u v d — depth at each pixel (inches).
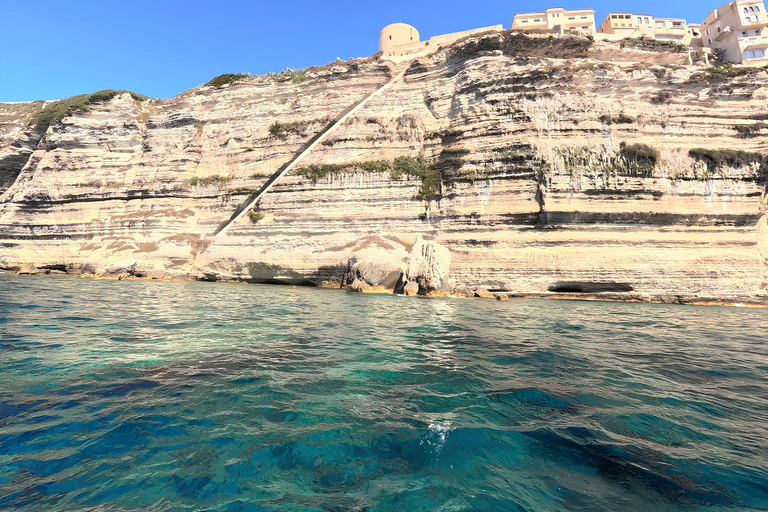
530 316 643.5
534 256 1035.9
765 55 1349.7
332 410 224.8
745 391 270.1
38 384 249.9
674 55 1294.3
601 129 1119.0
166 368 293.3
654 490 154.0
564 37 1268.5
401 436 194.7
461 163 1186.6
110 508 137.2
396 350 373.1
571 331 500.7
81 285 970.7
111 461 166.4
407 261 1091.3
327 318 567.8
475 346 398.0
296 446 183.3
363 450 181.8
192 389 251.1
